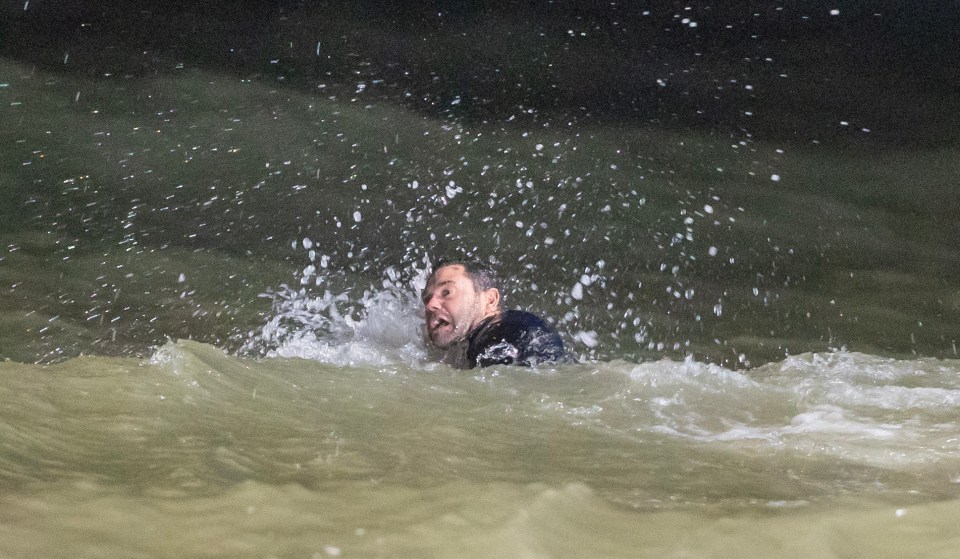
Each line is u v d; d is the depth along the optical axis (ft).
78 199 58.44
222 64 98.37
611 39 115.85
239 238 54.44
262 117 83.51
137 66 94.99
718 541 15.40
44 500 14.89
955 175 79.92
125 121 78.43
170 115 81.30
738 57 113.19
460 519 15.34
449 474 18.52
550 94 98.63
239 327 41.06
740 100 100.83
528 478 18.84
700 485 19.33
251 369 26.78
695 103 99.30
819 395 29.30
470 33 115.03
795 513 16.89
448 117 89.45
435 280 38.22
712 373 30.91
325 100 90.74
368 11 118.83
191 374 24.61
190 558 13.25
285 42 106.83
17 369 23.12
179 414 21.49
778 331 46.93
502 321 35.58
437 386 27.91
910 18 123.85
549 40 114.32
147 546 13.58
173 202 59.72
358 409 24.38
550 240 59.77
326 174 69.82
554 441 22.81
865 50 115.85
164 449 18.66
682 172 78.69
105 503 14.97
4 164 64.59
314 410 23.66
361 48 107.34
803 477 20.45
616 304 49.39
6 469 16.37
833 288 53.83
